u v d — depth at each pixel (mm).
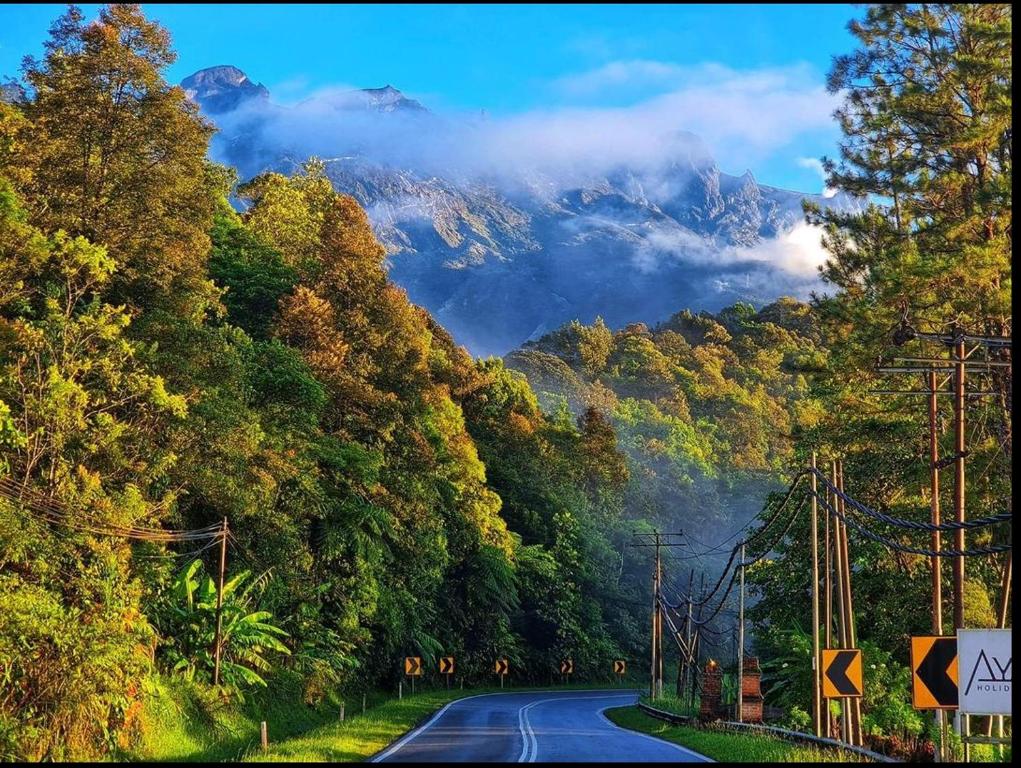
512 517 97500
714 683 38500
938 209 37531
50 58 38906
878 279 33781
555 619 89438
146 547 33625
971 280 32125
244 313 57594
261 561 42781
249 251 62344
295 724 39594
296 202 79875
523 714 46656
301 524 46312
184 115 40312
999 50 33656
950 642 19859
